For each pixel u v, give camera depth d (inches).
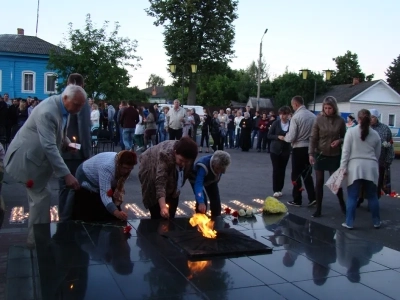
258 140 722.8
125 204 293.1
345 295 102.7
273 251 134.0
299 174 303.7
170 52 1471.5
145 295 98.3
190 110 689.6
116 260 120.9
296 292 103.4
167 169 177.0
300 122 295.0
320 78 1812.3
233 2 1478.8
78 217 184.1
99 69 907.4
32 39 1485.0
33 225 157.9
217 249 129.2
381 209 307.7
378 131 310.2
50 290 100.1
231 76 2380.7
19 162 172.9
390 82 2591.0
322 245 141.7
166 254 127.3
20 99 644.1
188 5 1389.0
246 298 98.7
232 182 403.5
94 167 177.0
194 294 99.7
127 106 576.7
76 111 172.1
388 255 132.7
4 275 161.3
